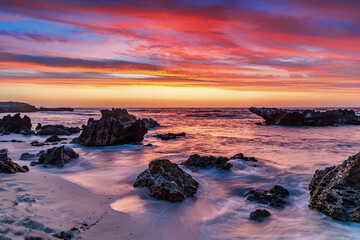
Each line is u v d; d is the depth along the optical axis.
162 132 42.16
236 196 11.95
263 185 13.45
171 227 8.12
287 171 15.95
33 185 10.52
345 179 9.48
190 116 93.12
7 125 37.62
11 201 8.27
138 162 18.69
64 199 9.37
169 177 11.01
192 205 10.12
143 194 10.85
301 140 31.81
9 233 6.01
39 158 16.42
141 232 7.59
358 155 9.39
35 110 136.12
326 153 22.66
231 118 81.25
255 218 9.25
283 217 9.45
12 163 12.90
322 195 9.77
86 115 89.25
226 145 27.98
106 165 17.45
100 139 26.25
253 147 26.50
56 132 35.25
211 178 14.91
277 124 53.56
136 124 28.70
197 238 7.70
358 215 8.68
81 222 7.64
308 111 51.72
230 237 7.81
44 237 6.13
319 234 7.87
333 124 52.06
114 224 7.84
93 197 10.26
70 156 17.66
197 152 23.53
